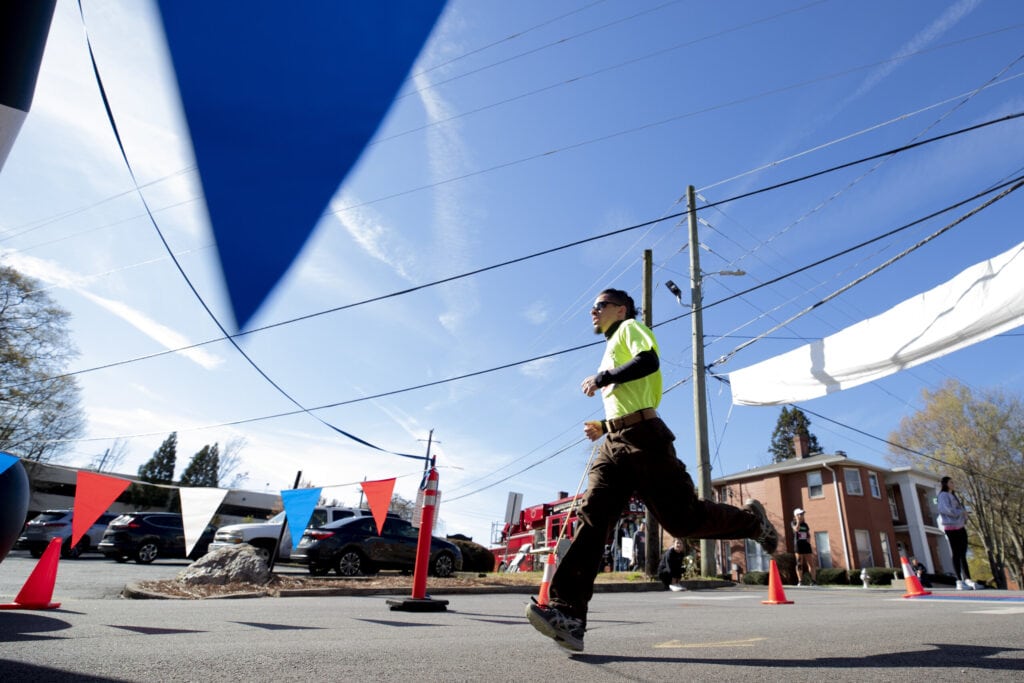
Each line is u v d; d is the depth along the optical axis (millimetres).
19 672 1830
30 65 1051
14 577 7684
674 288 15055
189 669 1999
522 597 7332
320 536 11641
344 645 2686
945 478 9078
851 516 25984
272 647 2559
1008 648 2676
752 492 29203
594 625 3844
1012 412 30766
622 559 20250
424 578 4945
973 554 36375
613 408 2615
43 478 28578
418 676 1973
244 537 13219
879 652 2572
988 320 6766
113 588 7402
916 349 7605
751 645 2797
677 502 2480
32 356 26016
